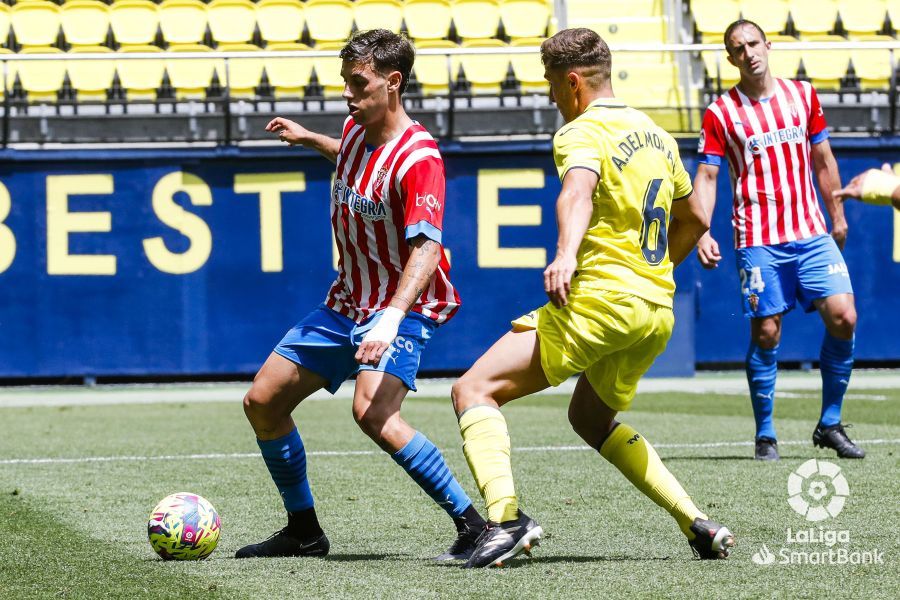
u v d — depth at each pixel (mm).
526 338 12102
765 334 21219
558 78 12391
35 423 30250
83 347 41031
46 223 40906
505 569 11977
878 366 45406
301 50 43031
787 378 41312
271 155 41219
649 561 12430
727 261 42438
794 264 21219
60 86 44969
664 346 12391
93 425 29594
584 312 11781
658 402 33938
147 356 41156
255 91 45500
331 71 45688
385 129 12586
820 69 47000
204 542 12883
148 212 41094
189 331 41250
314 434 26984
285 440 13125
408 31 47438
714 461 21047
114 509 16703
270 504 17203
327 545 13406
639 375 12438
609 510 16156
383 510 16562
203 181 41219
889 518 15008
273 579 11602
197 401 36688
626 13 49719
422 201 12266
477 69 45906
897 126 42719
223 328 41375
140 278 41188
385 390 12570
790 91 21469
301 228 41375
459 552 12828
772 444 21250
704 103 46594
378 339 11859
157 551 12805
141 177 41094
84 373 41031
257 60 45625
